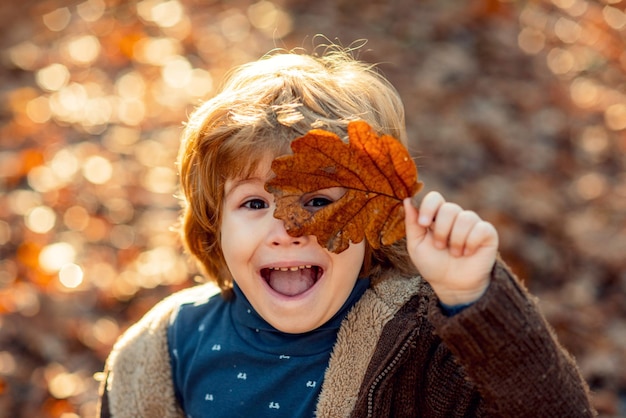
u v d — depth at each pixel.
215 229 1.70
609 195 4.20
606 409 2.82
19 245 3.61
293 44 5.43
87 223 3.78
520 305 1.33
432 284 1.35
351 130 1.25
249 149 1.52
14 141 4.44
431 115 4.72
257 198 1.56
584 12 6.48
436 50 5.48
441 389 1.51
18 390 2.86
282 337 1.65
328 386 1.58
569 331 3.21
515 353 1.31
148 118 4.69
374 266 1.67
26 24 5.92
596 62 5.74
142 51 5.41
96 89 5.01
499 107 4.93
